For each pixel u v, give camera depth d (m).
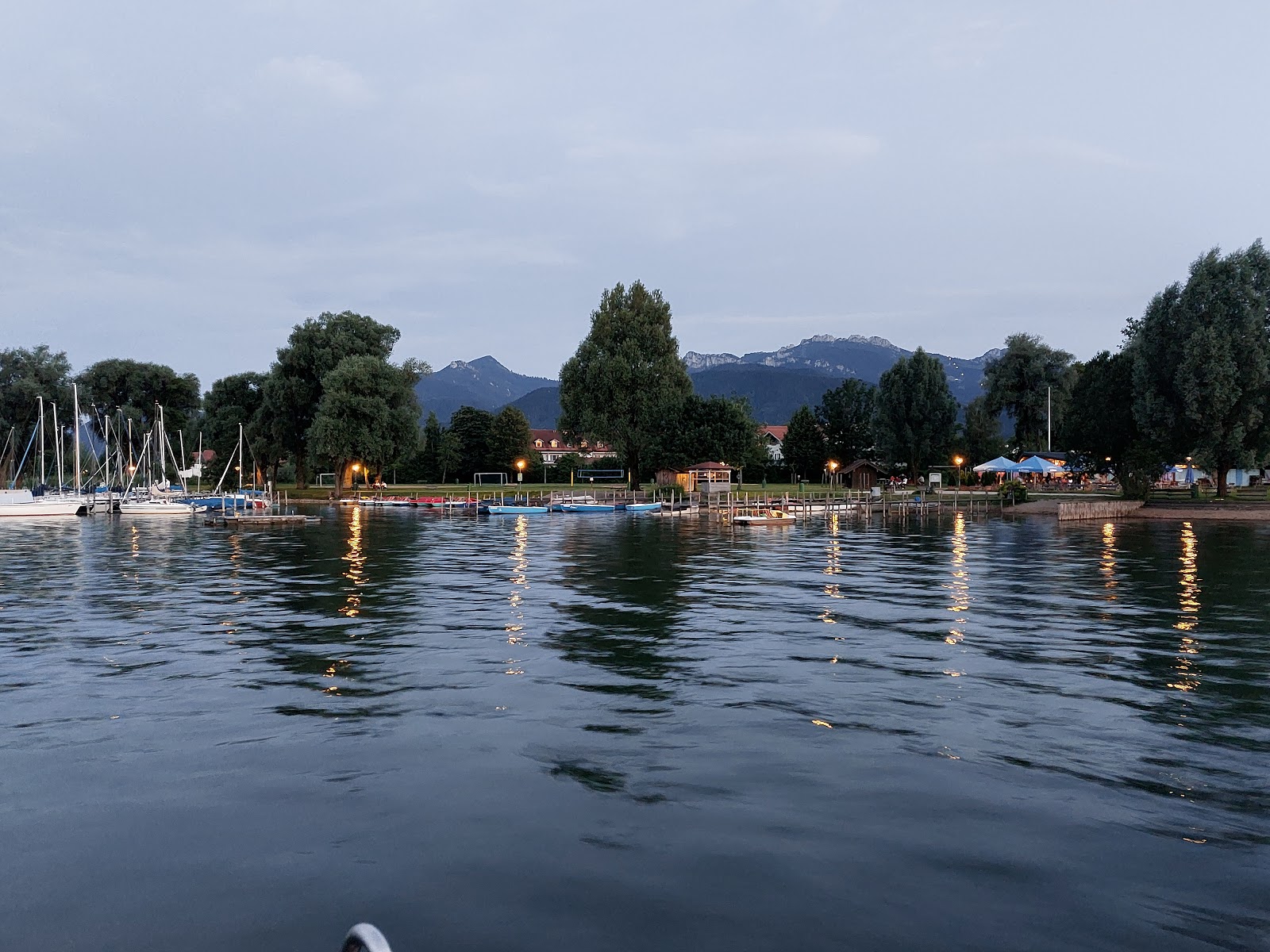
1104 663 15.48
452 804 8.75
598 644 17.19
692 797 8.98
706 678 14.30
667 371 94.56
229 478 98.56
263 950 6.13
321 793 9.06
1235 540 46.97
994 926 6.43
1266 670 14.95
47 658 15.84
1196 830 8.17
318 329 90.75
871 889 6.98
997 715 12.05
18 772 9.73
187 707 12.43
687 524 63.19
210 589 26.09
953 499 85.31
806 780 9.47
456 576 29.59
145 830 8.16
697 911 6.65
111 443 92.94
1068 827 8.23
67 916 6.60
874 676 14.43
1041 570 32.06
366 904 6.76
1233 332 66.88
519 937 6.27
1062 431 83.00
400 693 13.20
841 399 124.06
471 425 140.88
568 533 53.38
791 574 30.33
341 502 87.44
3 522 64.88
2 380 91.19
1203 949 6.12
